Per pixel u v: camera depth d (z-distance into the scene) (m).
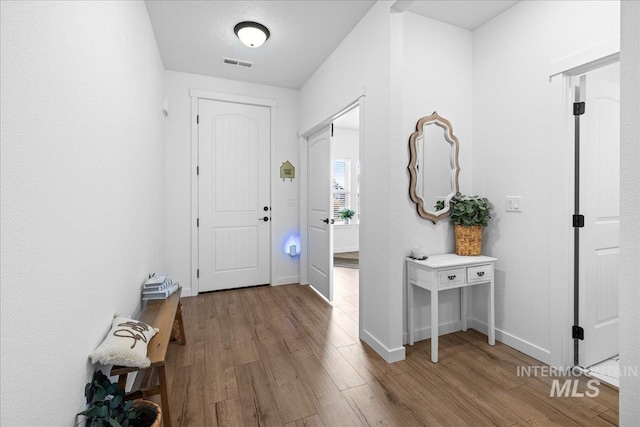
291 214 4.07
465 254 2.40
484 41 2.48
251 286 3.91
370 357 2.12
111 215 1.42
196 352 2.19
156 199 2.76
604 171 2.03
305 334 2.50
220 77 3.65
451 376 1.88
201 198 3.64
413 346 2.30
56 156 0.89
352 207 6.91
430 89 2.42
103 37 1.31
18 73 0.71
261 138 3.92
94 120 1.20
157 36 2.72
